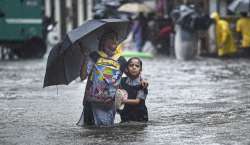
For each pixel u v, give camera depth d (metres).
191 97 20.86
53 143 13.38
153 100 20.17
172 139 13.55
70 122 16.19
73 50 15.19
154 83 25.56
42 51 45.56
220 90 22.81
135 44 49.81
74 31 15.07
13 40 44.31
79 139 13.73
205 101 19.83
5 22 44.00
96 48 15.33
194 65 36.25
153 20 50.44
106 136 14.01
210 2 54.41
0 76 29.83
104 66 15.25
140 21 49.69
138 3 54.53
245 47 43.59
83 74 15.34
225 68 33.56
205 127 14.91
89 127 15.25
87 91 15.35
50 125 15.74
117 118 16.45
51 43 56.47
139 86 15.67
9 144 13.38
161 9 61.72
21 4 44.09
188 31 41.84
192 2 48.81
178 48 42.22
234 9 43.69
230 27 46.41
